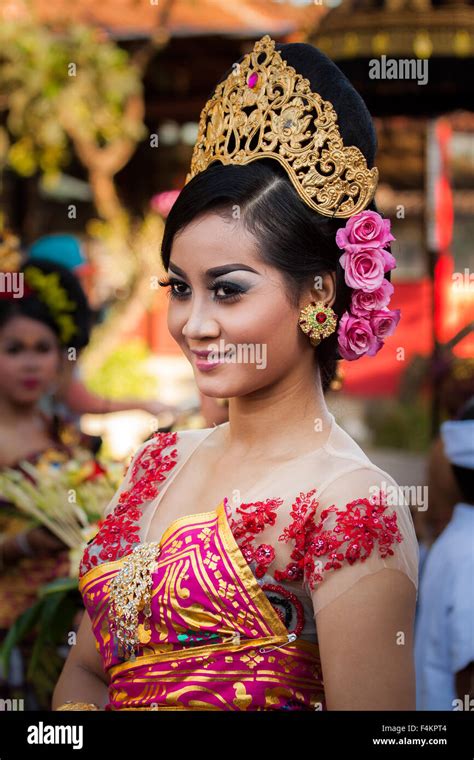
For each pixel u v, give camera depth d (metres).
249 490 1.58
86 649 1.79
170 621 1.52
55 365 3.32
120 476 2.82
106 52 7.14
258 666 1.48
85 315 3.48
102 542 1.70
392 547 1.49
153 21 6.18
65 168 8.84
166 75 6.82
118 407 4.09
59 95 7.45
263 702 1.48
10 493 2.87
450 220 7.47
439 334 6.43
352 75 4.12
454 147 8.57
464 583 2.73
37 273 3.33
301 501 1.52
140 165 8.23
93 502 2.75
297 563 1.50
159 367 8.52
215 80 6.54
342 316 1.58
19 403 3.22
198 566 1.51
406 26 4.03
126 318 7.45
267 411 1.60
